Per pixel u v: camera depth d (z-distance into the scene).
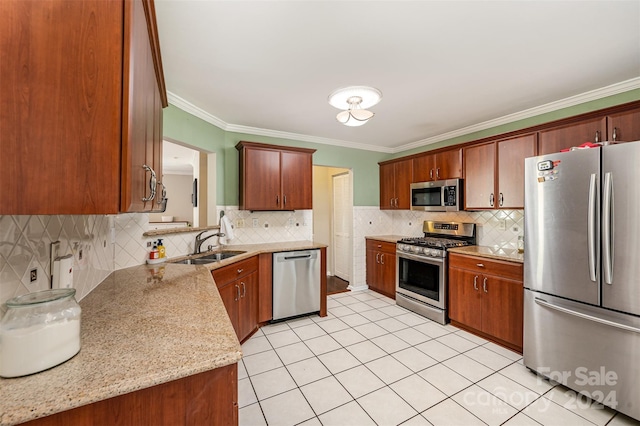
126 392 0.69
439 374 2.11
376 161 4.62
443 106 2.79
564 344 1.91
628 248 1.61
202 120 2.96
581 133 2.25
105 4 0.75
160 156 1.63
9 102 0.67
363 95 2.14
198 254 2.78
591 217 1.74
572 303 1.87
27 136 0.68
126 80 0.76
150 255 2.21
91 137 0.72
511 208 2.74
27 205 0.68
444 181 3.36
